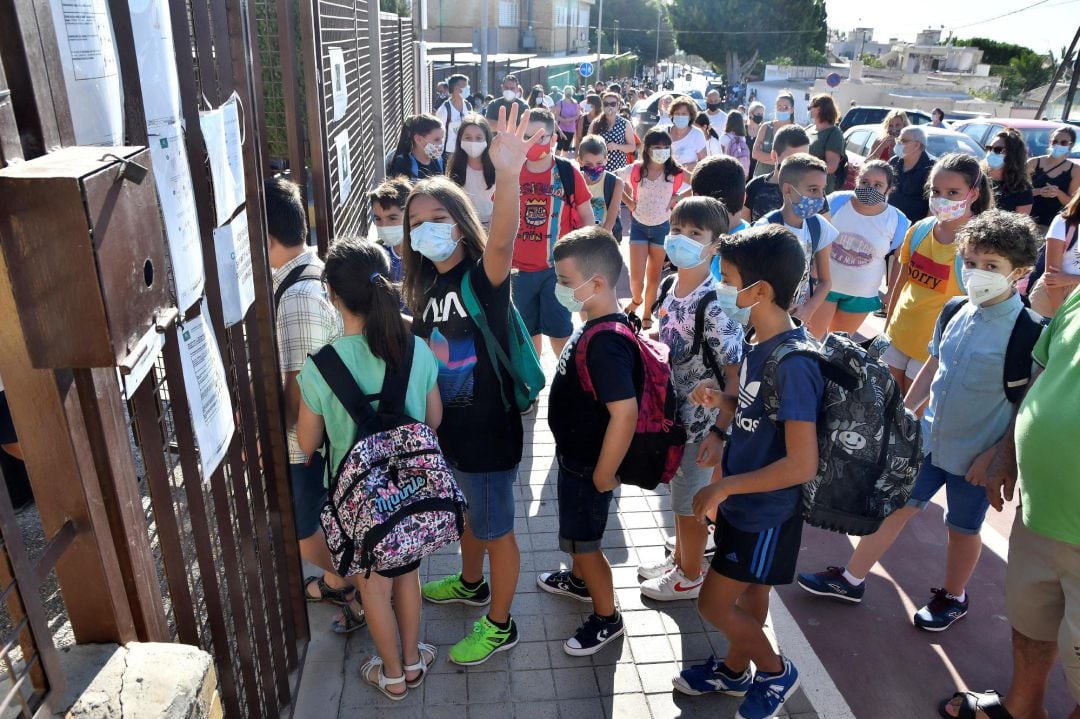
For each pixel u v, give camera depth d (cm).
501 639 307
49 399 126
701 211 299
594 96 1471
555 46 6016
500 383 273
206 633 238
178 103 165
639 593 348
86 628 149
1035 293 428
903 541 398
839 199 470
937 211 376
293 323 276
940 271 384
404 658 292
